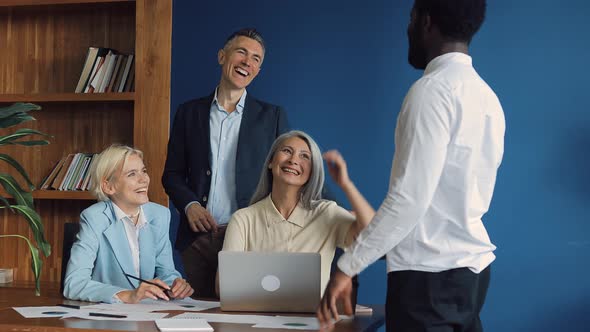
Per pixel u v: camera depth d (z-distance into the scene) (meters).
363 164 4.47
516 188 4.32
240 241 3.01
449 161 2.01
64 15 4.79
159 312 2.56
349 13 4.50
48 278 4.75
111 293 2.83
